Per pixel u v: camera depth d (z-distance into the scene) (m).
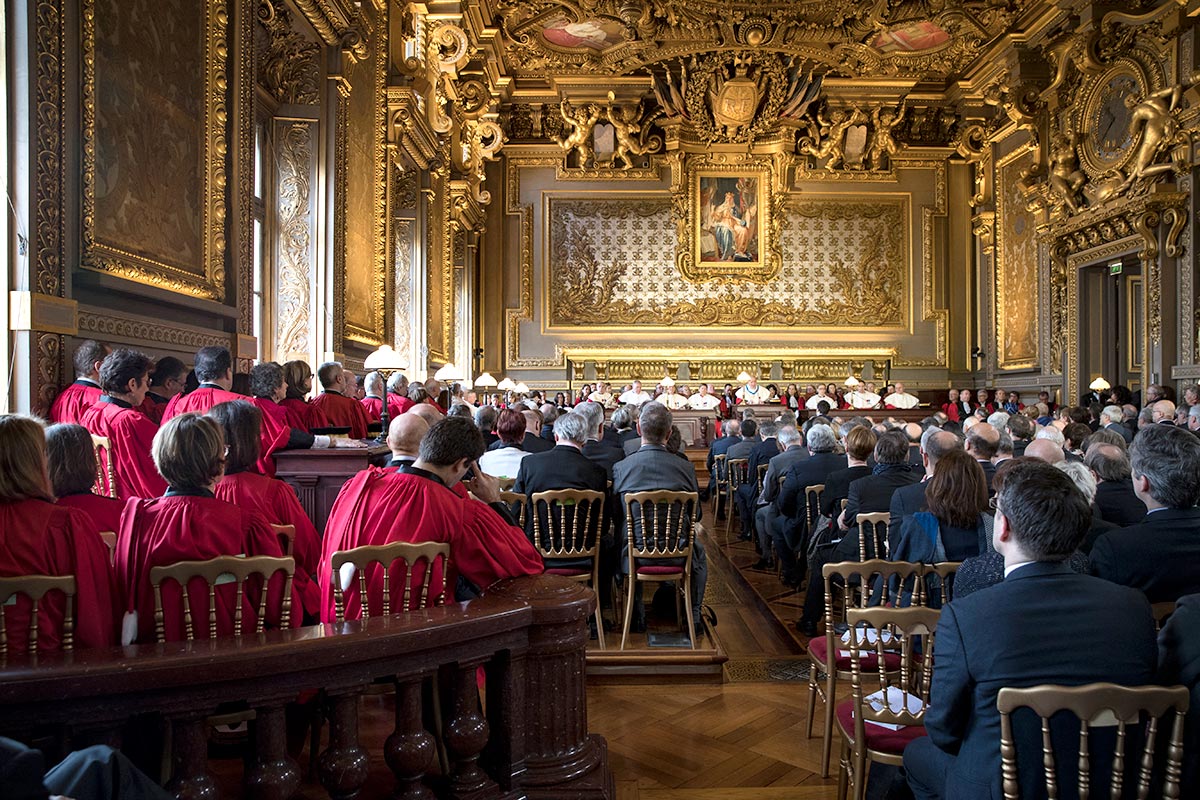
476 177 19.05
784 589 7.61
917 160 22.08
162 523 2.85
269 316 9.38
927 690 2.99
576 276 22.03
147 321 5.65
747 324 22.03
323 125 9.47
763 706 4.57
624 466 5.57
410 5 13.26
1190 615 2.20
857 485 5.12
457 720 2.56
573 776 2.73
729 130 21.28
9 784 1.24
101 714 2.03
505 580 3.03
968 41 18.58
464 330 19.52
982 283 21.92
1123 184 15.25
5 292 4.39
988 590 2.22
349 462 5.20
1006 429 6.92
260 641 2.23
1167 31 14.16
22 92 4.48
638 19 17.42
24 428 2.64
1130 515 4.21
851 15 17.58
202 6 6.47
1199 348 13.75
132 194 5.48
